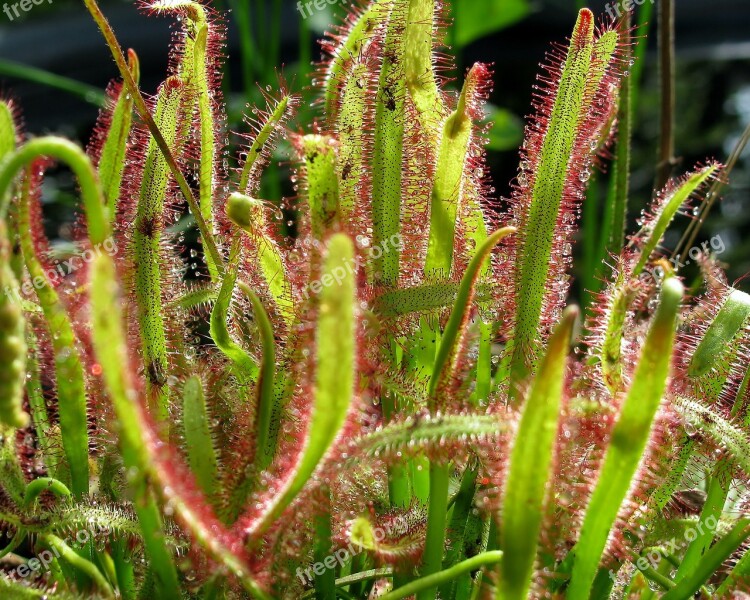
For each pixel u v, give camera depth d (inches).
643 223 15.7
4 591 13.5
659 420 14.1
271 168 22.4
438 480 13.9
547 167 14.6
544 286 14.7
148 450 12.6
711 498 14.6
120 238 15.0
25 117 36.9
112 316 12.1
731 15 40.5
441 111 15.0
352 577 14.8
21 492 14.4
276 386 14.3
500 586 13.0
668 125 19.0
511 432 13.3
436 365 13.8
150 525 13.4
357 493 14.6
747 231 55.1
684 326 15.9
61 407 14.3
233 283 14.6
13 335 12.4
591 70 14.6
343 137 14.8
